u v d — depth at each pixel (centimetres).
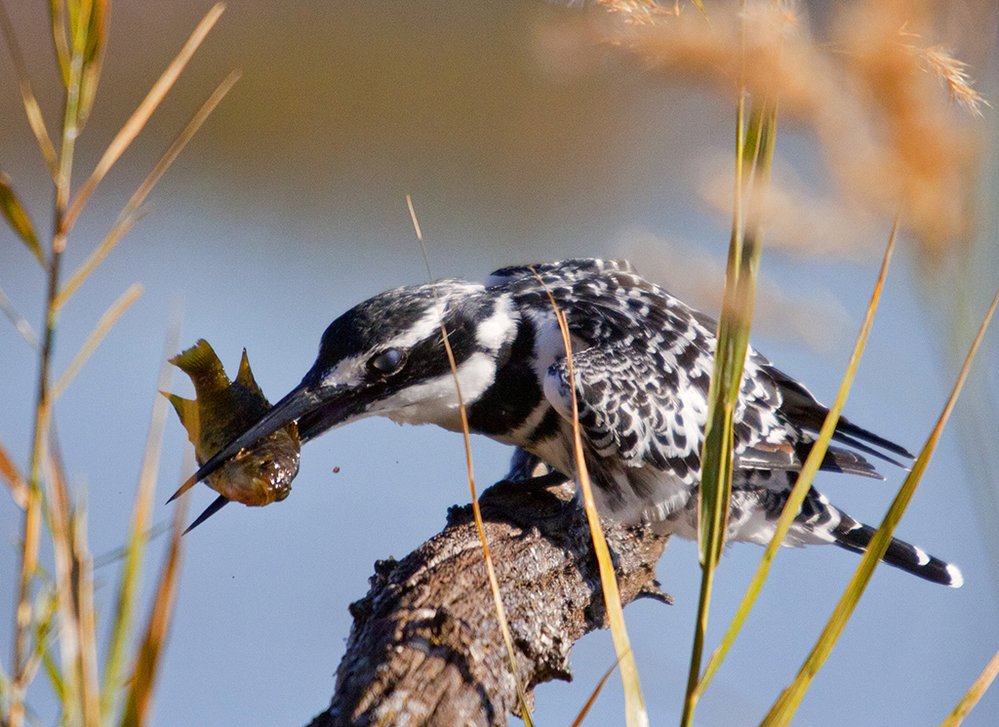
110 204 2464
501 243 2417
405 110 2598
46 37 2591
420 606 711
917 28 485
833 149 495
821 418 1047
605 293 1052
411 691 635
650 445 965
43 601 485
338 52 2636
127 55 2681
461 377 982
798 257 511
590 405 946
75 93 485
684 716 543
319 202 2530
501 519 873
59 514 483
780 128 511
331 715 624
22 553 480
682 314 1036
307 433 962
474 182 2478
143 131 2641
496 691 676
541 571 822
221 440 888
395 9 2698
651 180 1842
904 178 493
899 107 487
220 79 2670
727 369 545
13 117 2555
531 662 745
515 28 2541
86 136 2612
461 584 747
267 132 2636
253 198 2561
